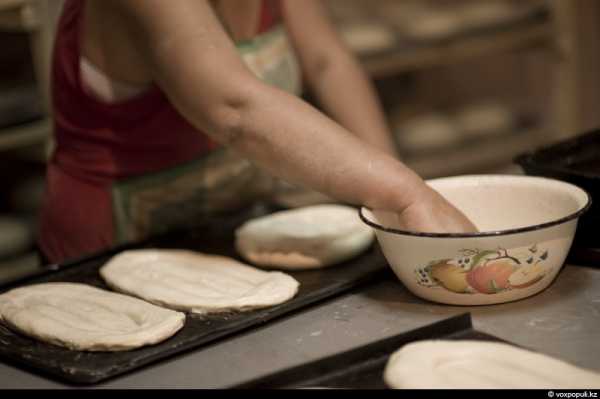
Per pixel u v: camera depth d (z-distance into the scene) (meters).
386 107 4.32
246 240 1.97
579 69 4.08
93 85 2.13
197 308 1.66
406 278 1.66
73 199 2.27
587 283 1.70
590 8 4.03
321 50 2.49
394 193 1.64
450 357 1.39
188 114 1.79
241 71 1.72
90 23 2.04
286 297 1.68
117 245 2.14
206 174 2.28
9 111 3.17
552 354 1.44
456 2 4.18
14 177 3.55
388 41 3.84
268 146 1.70
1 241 3.29
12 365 1.53
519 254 1.57
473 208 1.79
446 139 4.16
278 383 1.38
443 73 4.42
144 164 2.22
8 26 3.19
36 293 1.78
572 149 1.97
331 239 1.88
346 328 1.59
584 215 1.75
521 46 4.06
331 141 1.67
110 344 1.51
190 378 1.44
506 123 4.27
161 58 1.75
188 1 1.73
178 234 2.17
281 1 2.43
